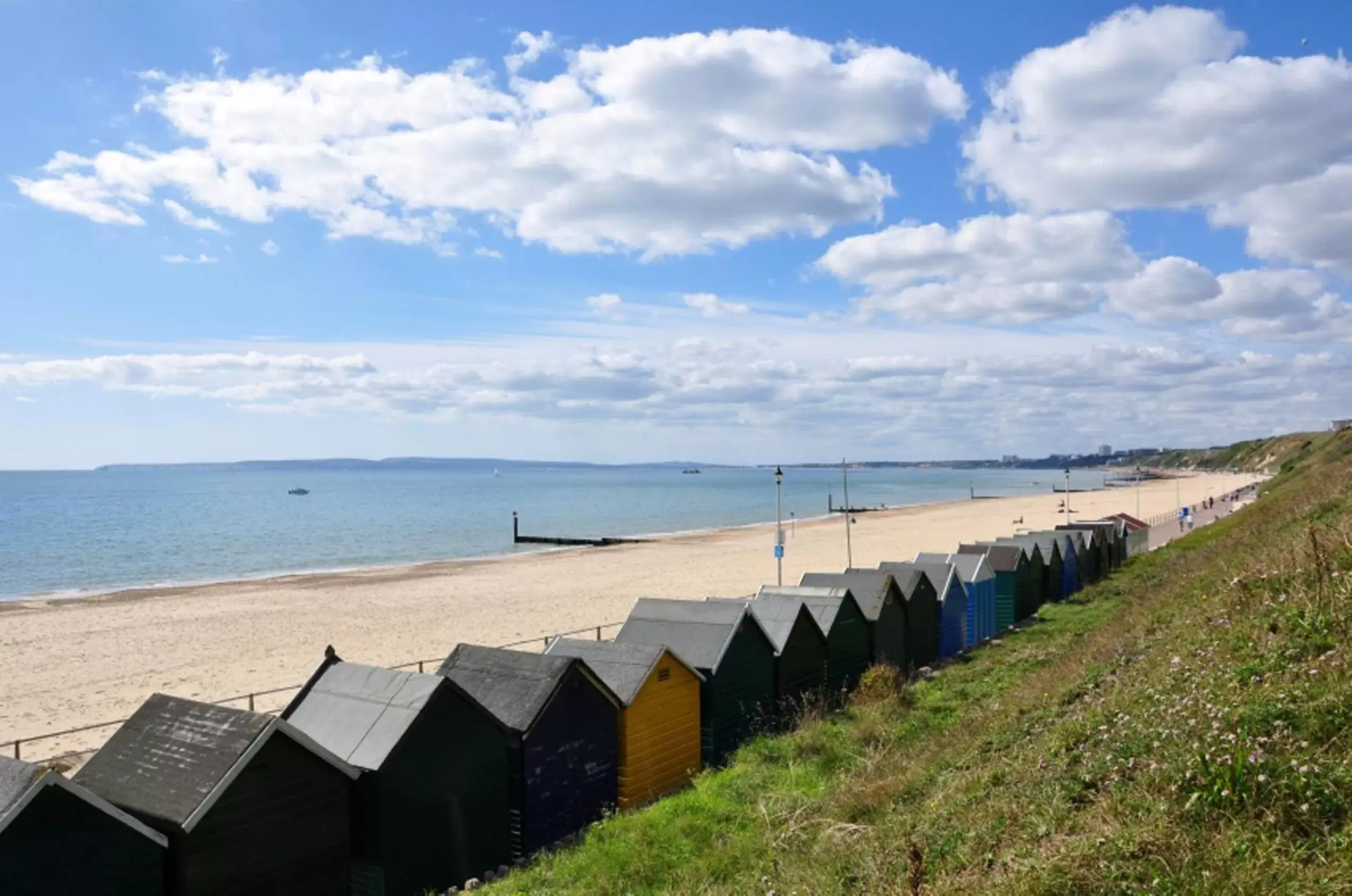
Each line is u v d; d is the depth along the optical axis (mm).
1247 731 7125
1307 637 8969
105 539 85312
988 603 26625
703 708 15633
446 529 100250
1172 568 31562
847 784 11812
